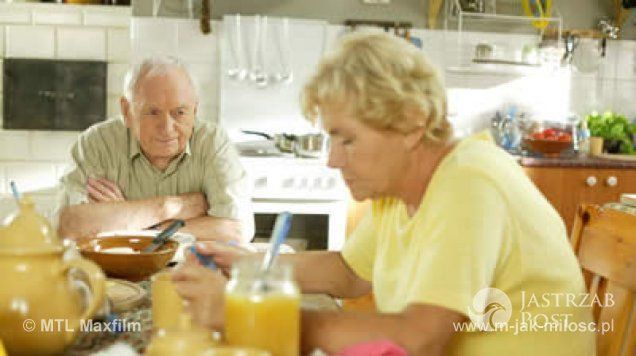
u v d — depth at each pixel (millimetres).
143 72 2463
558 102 4746
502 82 4684
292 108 4453
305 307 1468
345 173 1298
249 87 4418
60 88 4172
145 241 1831
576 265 1384
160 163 2566
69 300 1097
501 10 4684
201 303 1194
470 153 1276
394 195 1341
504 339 1305
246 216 2611
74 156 2600
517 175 1313
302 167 3941
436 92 1253
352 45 1232
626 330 1583
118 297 1438
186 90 2480
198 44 4414
